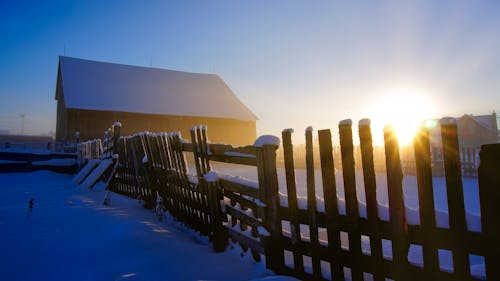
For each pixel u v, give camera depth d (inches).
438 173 616.4
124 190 381.7
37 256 159.2
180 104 1477.6
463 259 81.2
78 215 246.2
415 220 91.5
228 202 195.5
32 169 733.3
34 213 254.8
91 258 156.1
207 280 133.5
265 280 123.0
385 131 96.3
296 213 127.1
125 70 1576.0
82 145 668.1
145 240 177.0
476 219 80.5
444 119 85.2
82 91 1334.9
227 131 1520.7
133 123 1344.7
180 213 237.8
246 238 156.2
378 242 98.5
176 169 235.9
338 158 815.7
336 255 110.2
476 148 589.6
